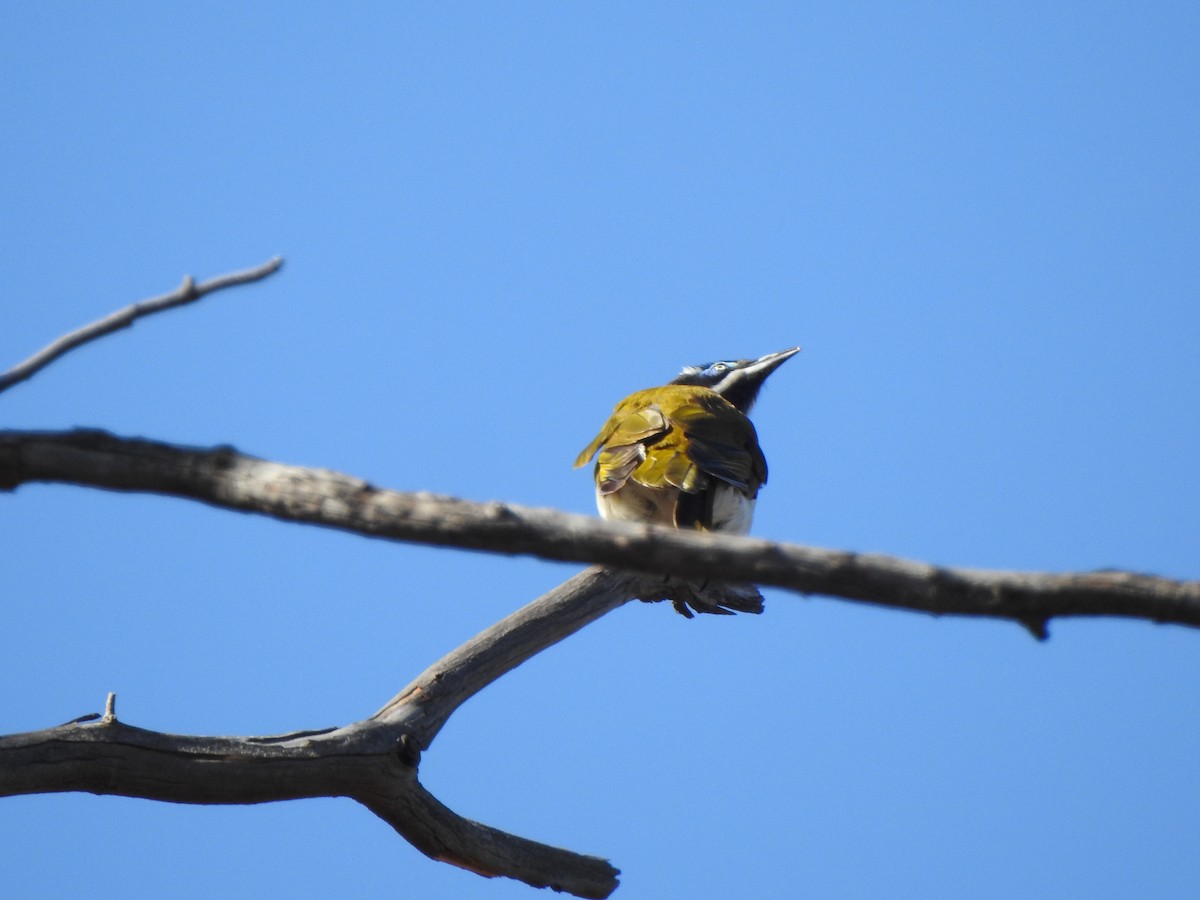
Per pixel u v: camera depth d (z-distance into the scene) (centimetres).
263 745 1075
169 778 1047
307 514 709
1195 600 662
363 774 1110
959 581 672
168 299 738
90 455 734
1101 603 667
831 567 674
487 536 690
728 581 686
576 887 1287
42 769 1013
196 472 728
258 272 748
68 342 730
